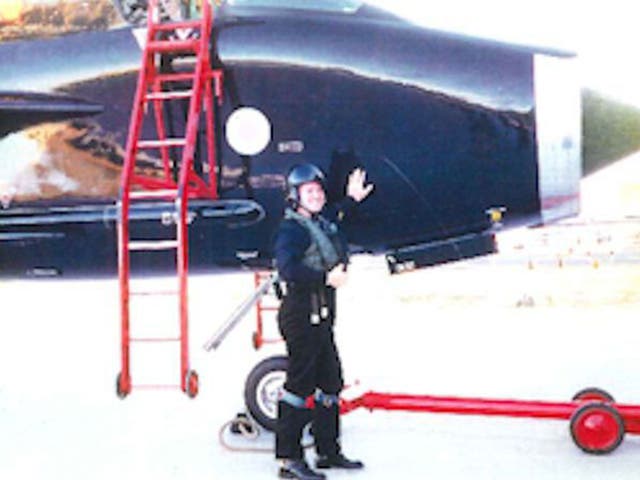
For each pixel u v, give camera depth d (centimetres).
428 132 461
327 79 465
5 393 695
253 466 439
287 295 411
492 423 525
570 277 1474
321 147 465
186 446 488
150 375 782
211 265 507
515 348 919
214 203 474
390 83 462
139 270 520
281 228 406
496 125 458
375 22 480
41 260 521
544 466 426
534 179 463
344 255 416
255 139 466
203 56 457
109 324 1355
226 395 660
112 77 490
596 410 444
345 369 788
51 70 497
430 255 512
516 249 1605
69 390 708
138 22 511
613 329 1078
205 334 1144
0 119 502
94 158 494
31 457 472
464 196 469
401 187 466
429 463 435
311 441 483
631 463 430
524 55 466
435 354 884
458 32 478
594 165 478
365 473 418
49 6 512
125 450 482
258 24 476
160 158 483
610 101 467
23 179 502
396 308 1350
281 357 480
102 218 493
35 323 1390
